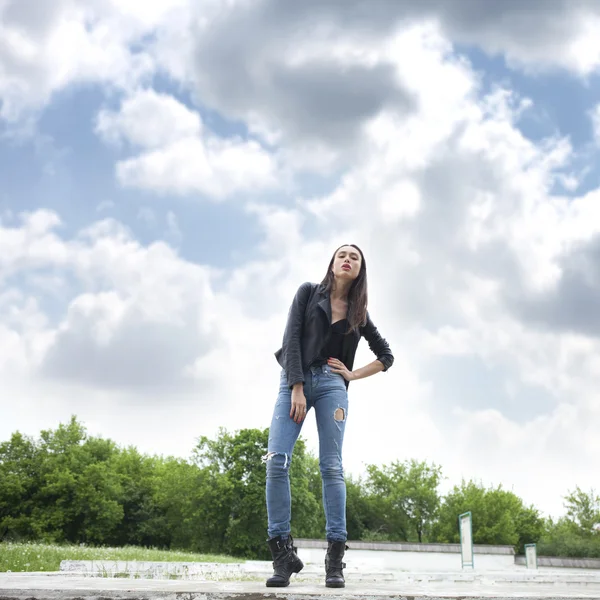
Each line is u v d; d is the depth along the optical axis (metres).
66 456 58.62
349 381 3.99
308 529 54.06
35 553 10.48
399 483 72.31
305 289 4.02
